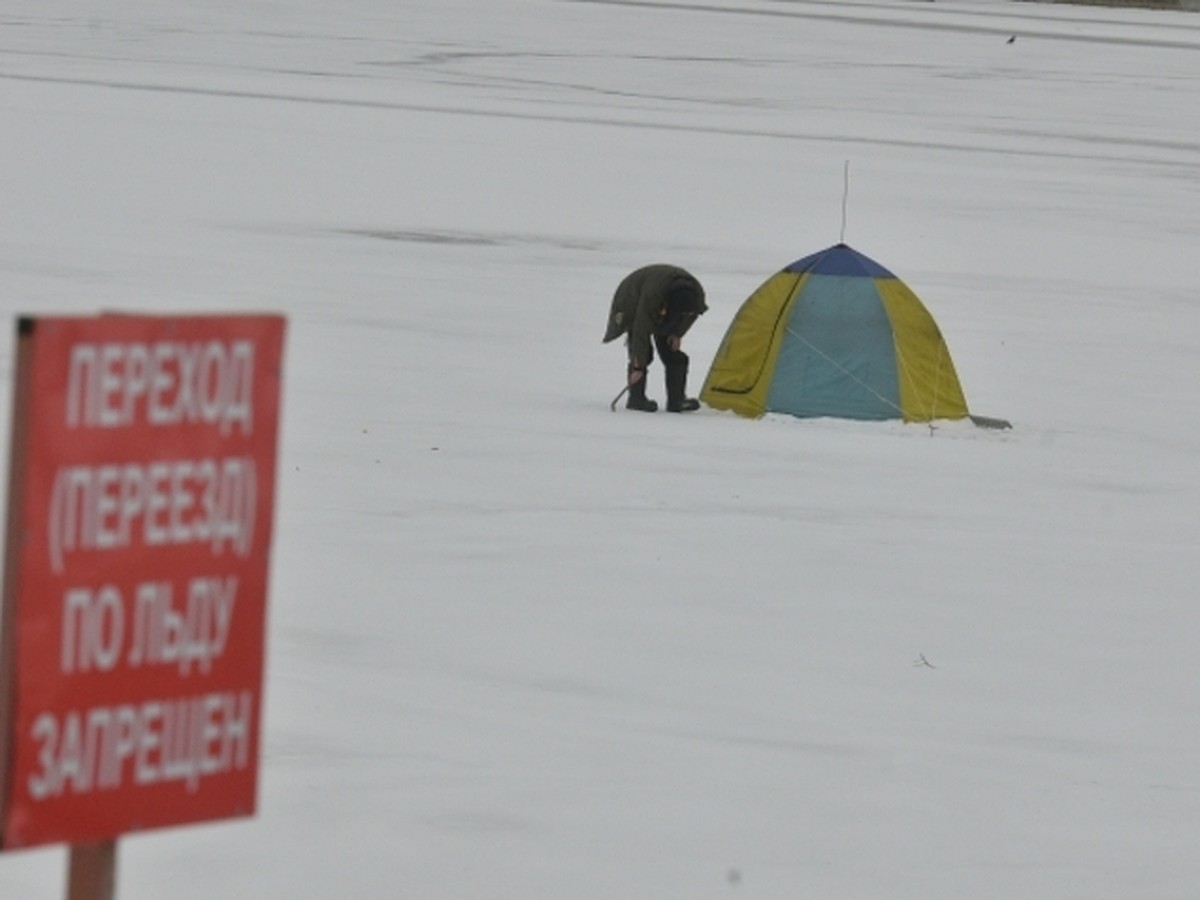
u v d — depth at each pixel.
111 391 10.66
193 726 11.09
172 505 10.91
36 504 10.48
